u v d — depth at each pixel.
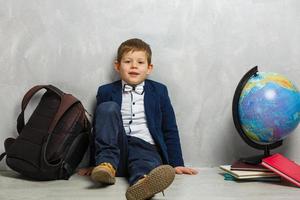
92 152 1.95
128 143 1.89
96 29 2.06
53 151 1.79
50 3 2.04
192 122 2.11
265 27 2.09
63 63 2.07
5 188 1.67
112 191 1.62
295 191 1.62
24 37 2.05
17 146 1.81
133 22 2.07
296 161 2.10
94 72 2.08
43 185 1.72
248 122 1.79
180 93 2.10
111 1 2.05
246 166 1.82
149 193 1.42
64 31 2.06
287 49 2.10
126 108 1.96
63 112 1.83
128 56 1.93
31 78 2.06
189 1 2.07
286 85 1.81
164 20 2.07
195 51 2.09
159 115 1.97
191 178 1.86
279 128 1.78
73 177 1.88
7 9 2.03
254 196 1.55
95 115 1.85
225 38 2.09
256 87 1.79
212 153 2.11
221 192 1.61
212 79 2.10
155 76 2.09
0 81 2.06
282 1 2.09
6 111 2.07
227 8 2.08
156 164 1.72
